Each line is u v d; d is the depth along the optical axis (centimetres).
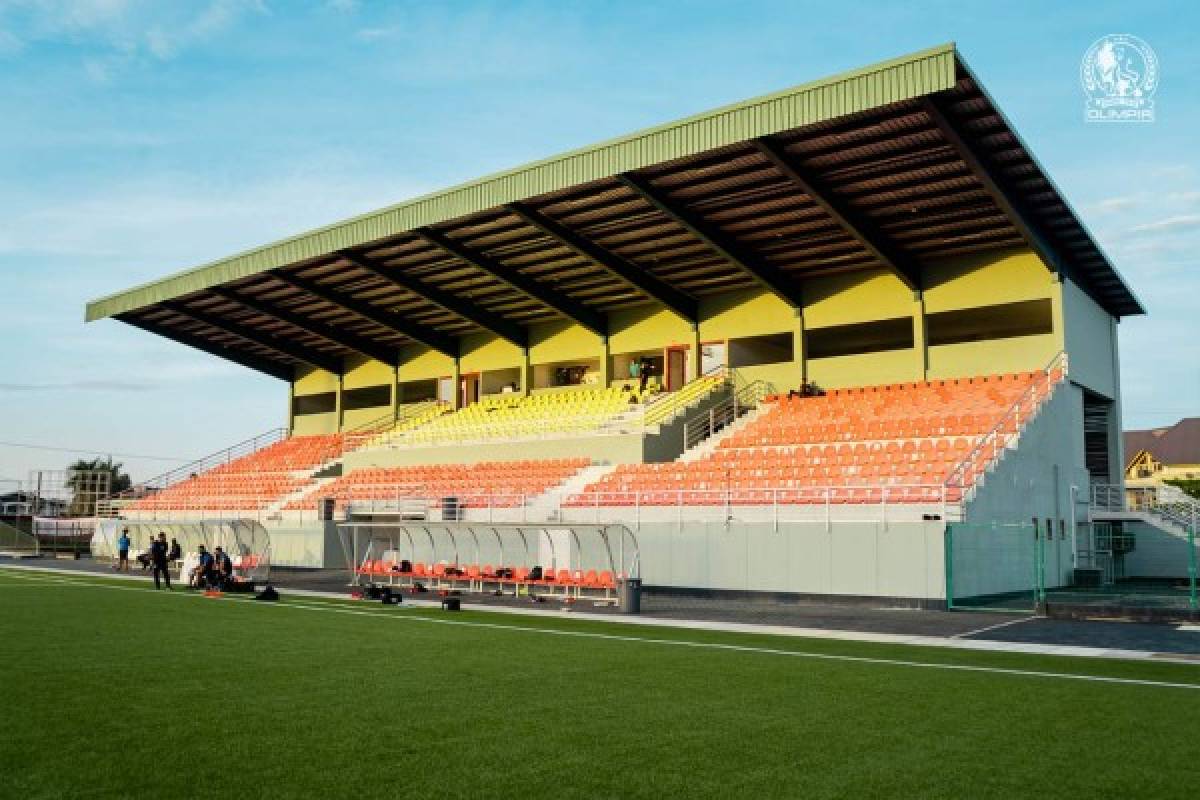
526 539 3145
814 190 2742
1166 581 3294
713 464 3153
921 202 2900
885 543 2383
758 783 707
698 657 1409
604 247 3462
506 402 4556
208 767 737
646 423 3597
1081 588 2917
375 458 4556
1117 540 3338
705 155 2656
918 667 1316
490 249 3578
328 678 1176
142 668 1245
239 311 4697
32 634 1620
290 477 4916
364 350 5088
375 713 955
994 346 3284
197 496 5159
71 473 5562
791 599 2522
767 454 3141
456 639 1619
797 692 1102
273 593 2488
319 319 4781
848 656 1433
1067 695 1092
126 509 5472
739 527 2645
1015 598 2561
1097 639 1681
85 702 1000
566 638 1655
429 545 3497
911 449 2831
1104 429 4006
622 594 2222
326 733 861
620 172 2705
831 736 868
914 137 2489
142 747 799
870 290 3544
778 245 3316
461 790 681
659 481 3159
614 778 717
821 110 2316
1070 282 3284
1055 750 820
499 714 955
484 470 3888
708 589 2688
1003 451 2617
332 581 3262
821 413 3378
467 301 4281
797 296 3684
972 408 3067
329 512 3931
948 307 3362
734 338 3894
